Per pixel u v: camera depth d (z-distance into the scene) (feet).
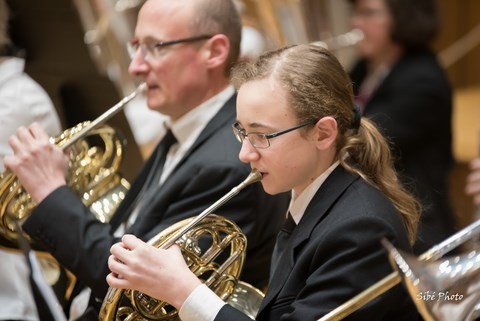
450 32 51.01
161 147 20.16
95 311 17.83
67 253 17.69
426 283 11.10
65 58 25.76
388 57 32.78
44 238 17.93
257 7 32.55
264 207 18.12
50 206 17.89
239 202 17.78
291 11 33.22
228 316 14.39
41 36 25.80
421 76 31.12
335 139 15.25
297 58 15.16
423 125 30.83
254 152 15.08
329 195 15.28
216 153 18.13
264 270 19.07
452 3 50.60
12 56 24.52
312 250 14.84
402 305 15.38
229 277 16.26
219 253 16.52
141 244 14.94
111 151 21.02
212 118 18.86
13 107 21.90
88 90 25.99
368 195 14.99
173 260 14.88
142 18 19.07
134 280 14.73
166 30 18.75
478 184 21.93
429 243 21.30
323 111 14.96
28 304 22.85
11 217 19.45
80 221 17.80
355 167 15.57
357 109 15.74
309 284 14.42
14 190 18.97
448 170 31.91
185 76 18.93
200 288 14.64
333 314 13.21
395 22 31.71
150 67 18.98
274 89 14.90
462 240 12.32
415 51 32.07
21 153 18.22
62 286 20.18
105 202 20.76
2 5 23.90
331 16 36.35
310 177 15.47
